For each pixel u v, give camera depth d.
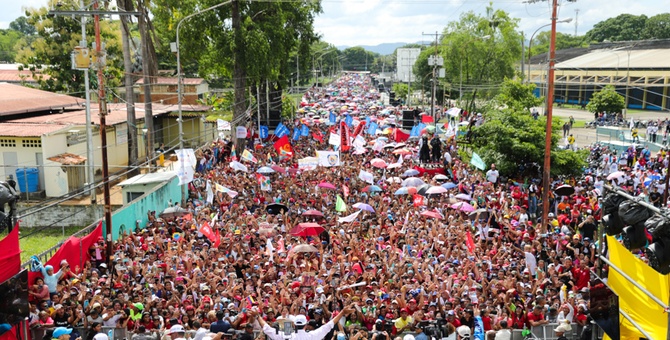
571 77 90.94
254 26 49.03
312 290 15.66
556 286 16.19
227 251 19.39
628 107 85.81
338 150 37.56
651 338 7.00
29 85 58.44
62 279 16.17
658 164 35.47
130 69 38.16
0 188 10.92
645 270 7.27
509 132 35.12
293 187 29.98
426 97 111.00
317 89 133.25
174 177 30.75
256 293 15.91
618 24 140.75
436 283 15.96
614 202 7.93
